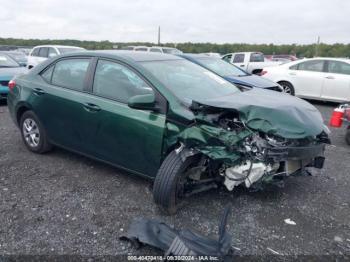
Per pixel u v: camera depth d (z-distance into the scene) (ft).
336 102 36.96
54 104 15.19
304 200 13.10
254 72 44.39
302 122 11.71
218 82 15.23
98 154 14.19
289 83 37.29
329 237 10.77
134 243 10.00
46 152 17.12
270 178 11.69
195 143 11.12
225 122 11.78
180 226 11.12
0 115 26.43
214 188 13.58
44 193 13.12
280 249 10.13
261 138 11.44
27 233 10.60
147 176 12.81
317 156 13.07
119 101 13.19
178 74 13.97
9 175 14.69
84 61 14.84
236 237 10.65
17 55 62.28
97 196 12.95
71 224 11.10
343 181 15.08
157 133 11.90
